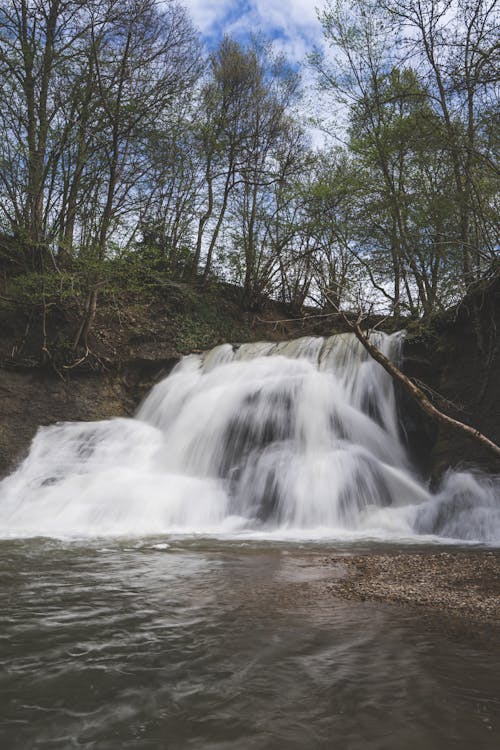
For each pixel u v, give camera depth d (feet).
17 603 12.69
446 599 13.24
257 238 64.03
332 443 35.01
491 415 30.58
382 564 17.62
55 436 40.37
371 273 46.85
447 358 35.42
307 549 21.43
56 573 16.28
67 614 11.76
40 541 23.27
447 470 30.91
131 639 10.12
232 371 45.19
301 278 68.90
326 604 12.76
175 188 57.57
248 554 20.04
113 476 34.24
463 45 28.12
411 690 7.88
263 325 64.39
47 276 40.57
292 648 9.66
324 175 57.82
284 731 6.66
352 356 41.88
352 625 11.08
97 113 45.68
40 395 42.93
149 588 14.29
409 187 43.52
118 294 49.42
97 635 10.35
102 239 44.09
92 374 46.39
